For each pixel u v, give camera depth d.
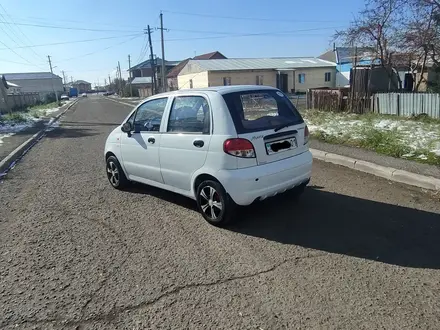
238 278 3.08
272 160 4.04
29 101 43.34
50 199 5.50
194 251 3.61
